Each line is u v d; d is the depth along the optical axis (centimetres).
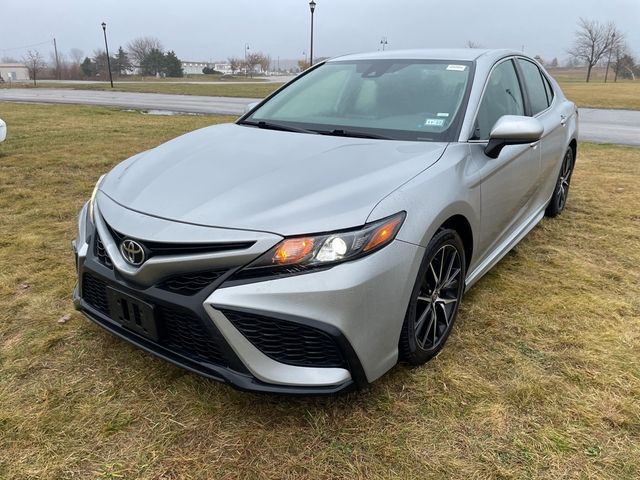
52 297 327
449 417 227
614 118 1514
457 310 281
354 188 219
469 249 281
